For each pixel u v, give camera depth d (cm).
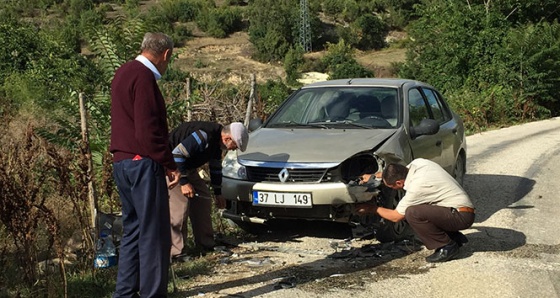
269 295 492
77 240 607
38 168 644
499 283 514
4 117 1046
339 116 705
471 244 628
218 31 8994
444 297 488
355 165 613
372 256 591
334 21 9819
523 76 2242
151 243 423
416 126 688
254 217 627
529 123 2109
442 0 2697
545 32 2289
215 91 988
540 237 657
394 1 10212
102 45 789
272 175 611
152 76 416
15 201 484
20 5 9075
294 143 642
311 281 525
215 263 580
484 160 1216
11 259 536
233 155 646
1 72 1925
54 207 653
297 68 7931
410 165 575
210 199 616
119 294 441
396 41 9494
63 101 770
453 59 2447
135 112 408
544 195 877
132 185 419
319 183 592
